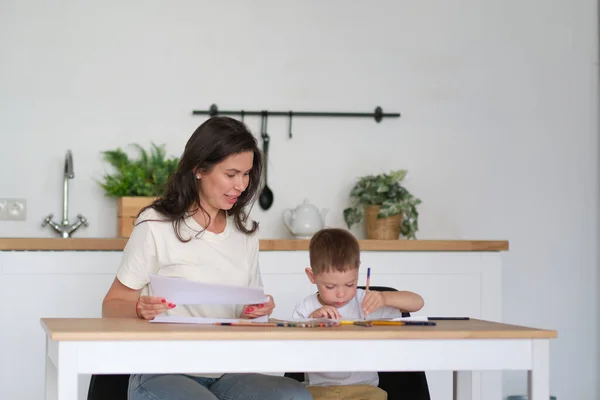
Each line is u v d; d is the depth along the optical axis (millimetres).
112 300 2004
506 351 1607
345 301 2062
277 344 1519
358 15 3740
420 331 1565
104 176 3512
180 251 2008
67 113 3516
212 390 1923
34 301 2967
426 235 3740
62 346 1448
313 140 3688
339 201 3691
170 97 3598
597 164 3873
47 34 3516
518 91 3828
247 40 3662
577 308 3832
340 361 1540
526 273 3803
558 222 3836
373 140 3727
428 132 3762
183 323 1740
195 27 3629
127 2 3582
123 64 3570
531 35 3846
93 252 3010
